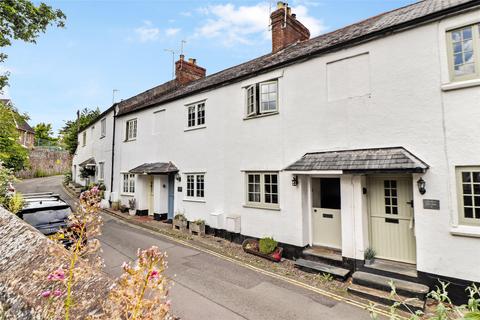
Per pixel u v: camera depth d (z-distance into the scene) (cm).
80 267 180
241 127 978
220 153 1050
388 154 621
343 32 898
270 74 899
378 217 688
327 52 762
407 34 632
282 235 828
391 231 668
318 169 685
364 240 668
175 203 1240
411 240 639
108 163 1778
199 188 1149
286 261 790
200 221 1066
